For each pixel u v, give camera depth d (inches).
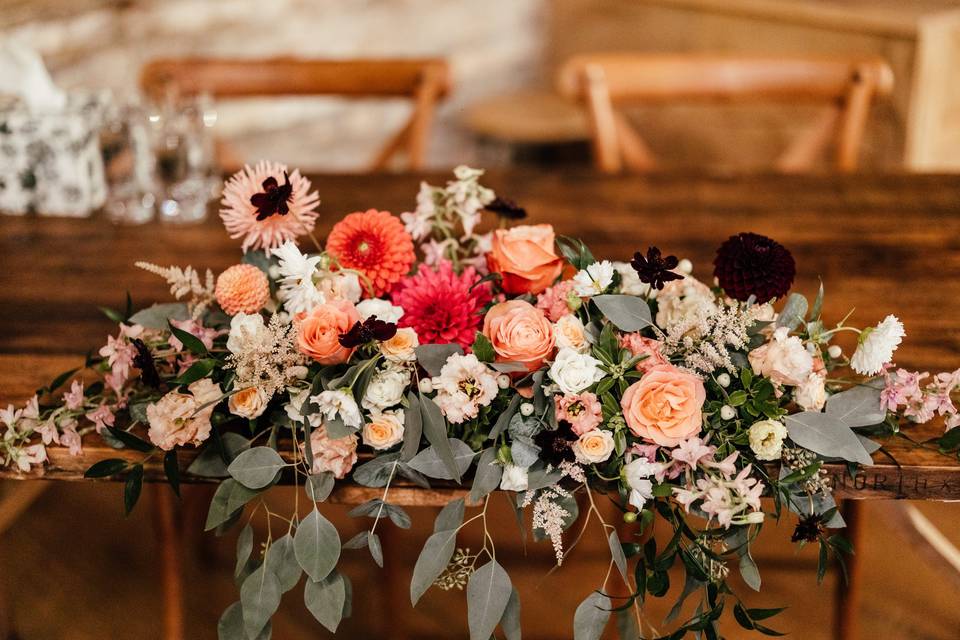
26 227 57.5
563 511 32.0
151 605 68.7
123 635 65.8
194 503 67.0
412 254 35.7
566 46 146.9
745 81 75.2
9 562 72.8
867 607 67.5
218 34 118.9
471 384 31.5
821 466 33.1
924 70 103.8
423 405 31.7
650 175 65.9
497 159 134.9
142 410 34.9
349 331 31.8
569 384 31.1
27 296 48.6
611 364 32.1
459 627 66.4
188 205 58.9
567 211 59.1
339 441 32.7
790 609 66.5
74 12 101.0
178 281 35.7
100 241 55.4
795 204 60.6
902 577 70.6
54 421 35.9
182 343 33.8
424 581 31.9
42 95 59.9
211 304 37.1
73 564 72.8
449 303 33.2
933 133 108.9
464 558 32.5
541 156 132.5
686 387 31.0
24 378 40.8
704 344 32.0
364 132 137.6
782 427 31.2
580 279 33.3
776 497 32.6
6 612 63.8
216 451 34.1
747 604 67.0
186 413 32.9
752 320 32.4
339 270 35.2
